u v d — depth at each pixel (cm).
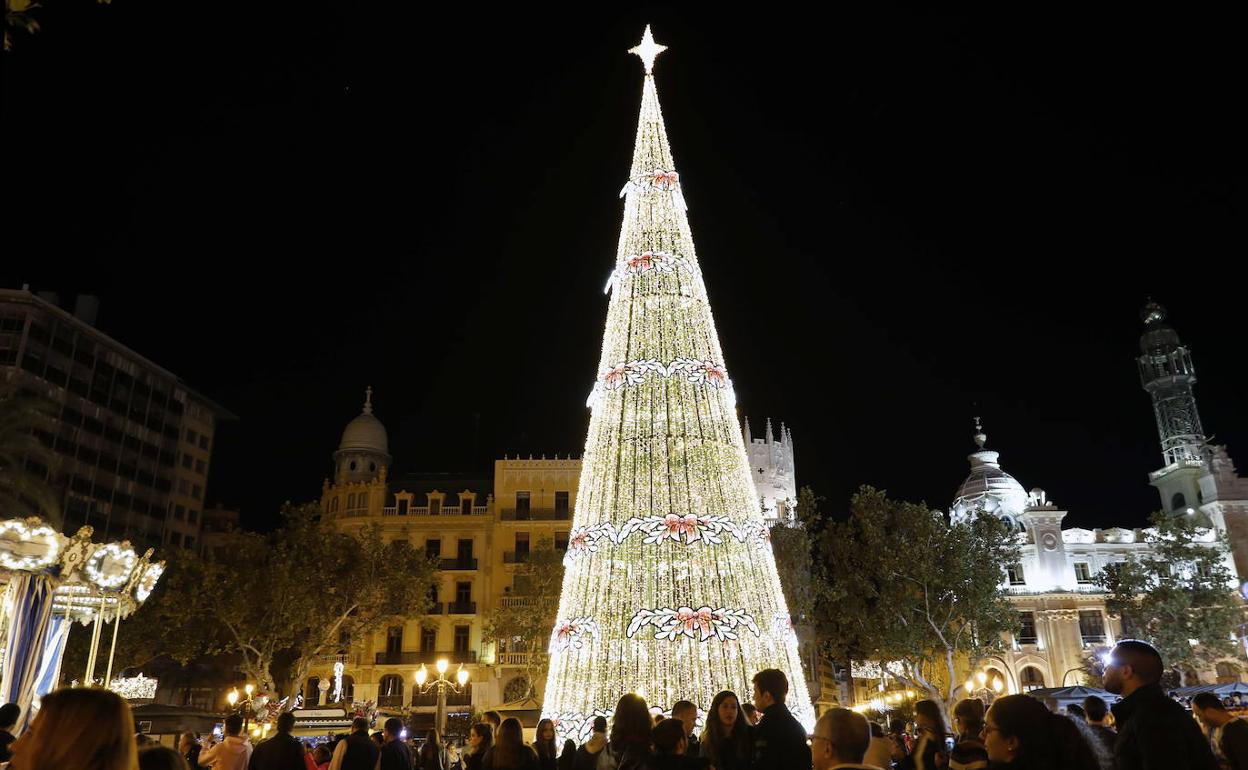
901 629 4506
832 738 545
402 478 7206
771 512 7825
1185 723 617
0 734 1070
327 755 1738
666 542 1734
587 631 1722
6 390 3419
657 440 1814
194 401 9100
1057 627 5988
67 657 4900
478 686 6159
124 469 7906
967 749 696
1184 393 6806
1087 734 680
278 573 4544
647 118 2214
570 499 6788
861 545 4828
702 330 1962
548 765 1253
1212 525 6109
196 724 3005
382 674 6247
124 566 2308
